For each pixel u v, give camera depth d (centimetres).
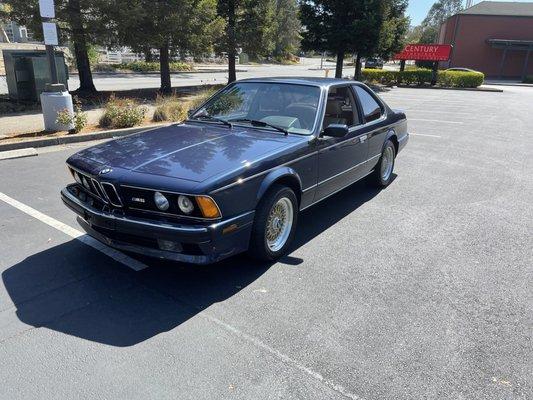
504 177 722
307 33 2577
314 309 331
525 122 1387
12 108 1223
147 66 3509
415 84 3139
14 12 1349
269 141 411
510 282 378
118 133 955
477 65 4966
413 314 327
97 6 1388
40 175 660
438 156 875
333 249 436
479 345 293
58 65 1345
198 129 452
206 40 1827
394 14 2806
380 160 617
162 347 285
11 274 374
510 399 247
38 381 254
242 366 268
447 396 248
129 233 340
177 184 322
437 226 502
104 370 263
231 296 348
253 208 362
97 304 333
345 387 253
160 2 1541
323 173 459
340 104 502
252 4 2098
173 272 384
